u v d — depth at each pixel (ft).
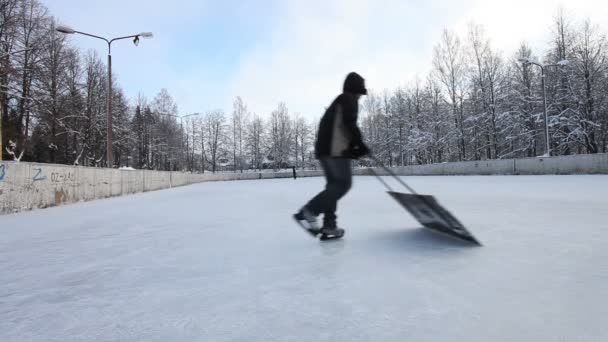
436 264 7.84
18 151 81.61
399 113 162.30
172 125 183.01
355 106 9.87
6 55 64.44
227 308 5.69
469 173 76.23
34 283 7.43
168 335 4.80
